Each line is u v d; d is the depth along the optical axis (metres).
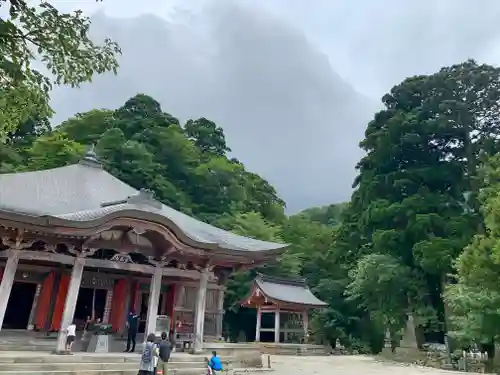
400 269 34.97
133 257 20.53
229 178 55.28
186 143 53.62
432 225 36.41
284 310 38.69
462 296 22.52
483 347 29.80
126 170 45.22
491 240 21.94
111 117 57.88
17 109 8.80
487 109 41.62
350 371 23.81
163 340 13.06
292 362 27.62
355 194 46.50
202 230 23.03
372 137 44.66
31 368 13.46
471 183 37.25
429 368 28.89
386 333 39.41
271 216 60.69
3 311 15.43
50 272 20.50
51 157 41.47
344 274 47.34
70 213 17.52
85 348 18.64
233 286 44.22
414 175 40.62
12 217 15.45
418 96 44.94
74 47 8.48
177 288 23.50
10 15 7.89
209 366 14.72
